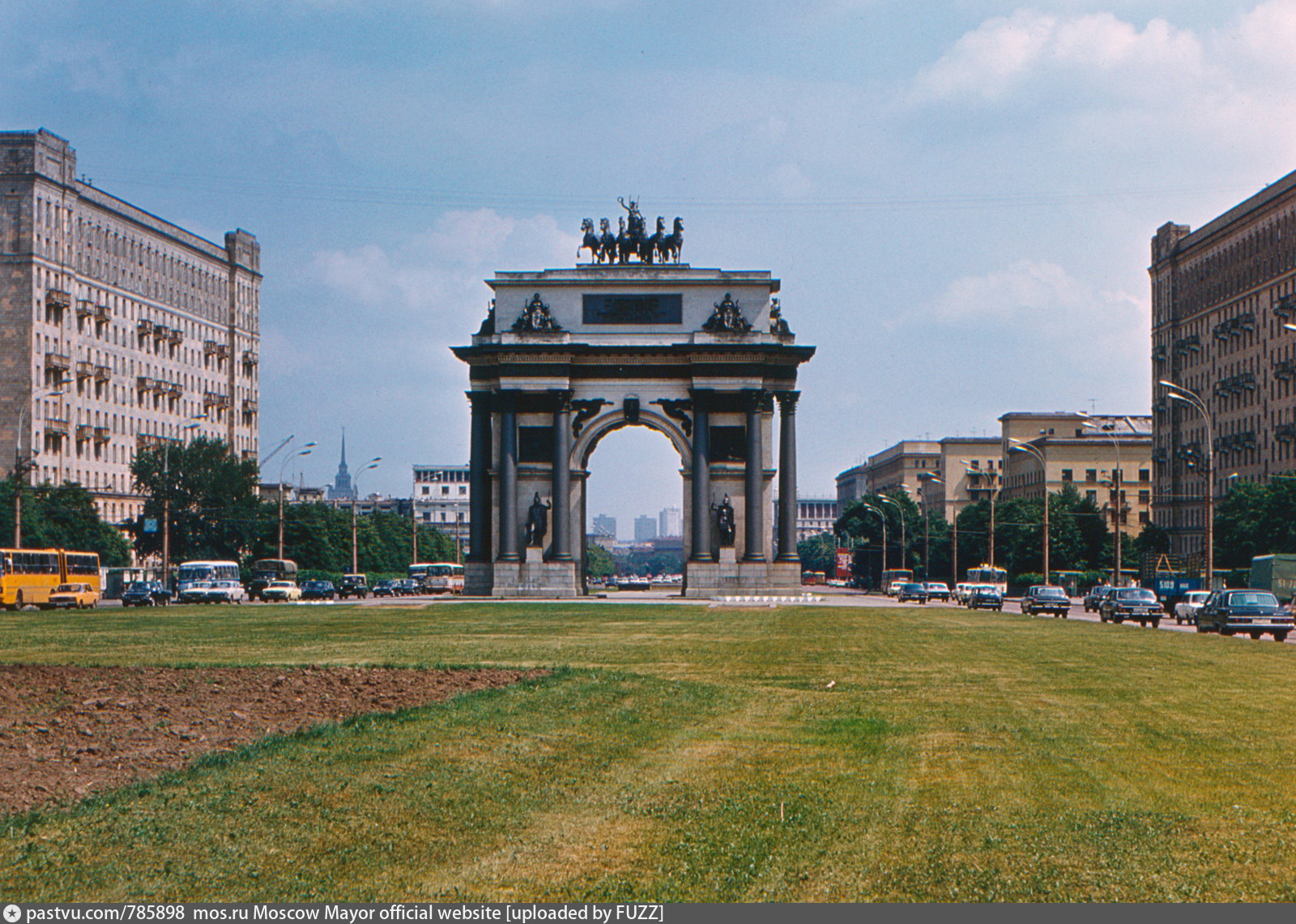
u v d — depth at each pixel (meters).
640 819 22.42
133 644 63.97
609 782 25.48
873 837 21.20
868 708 37.59
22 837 20.72
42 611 118.81
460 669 47.69
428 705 36.53
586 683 43.22
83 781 25.19
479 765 26.84
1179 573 188.75
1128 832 21.61
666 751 29.30
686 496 147.12
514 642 66.50
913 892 18.36
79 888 18.19
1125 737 31.67
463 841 20.89
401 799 23.47
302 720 33.72
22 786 24.62
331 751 28.27
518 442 148.12
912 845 20.75
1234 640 72.69
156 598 143.00
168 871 19.03
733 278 147.75
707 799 23.98
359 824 21.77
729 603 135.12
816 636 73.94
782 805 23.53
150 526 180.00
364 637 70.38
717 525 146.62
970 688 43.31
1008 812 23.00
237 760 27.06
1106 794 24.55
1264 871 19.47
